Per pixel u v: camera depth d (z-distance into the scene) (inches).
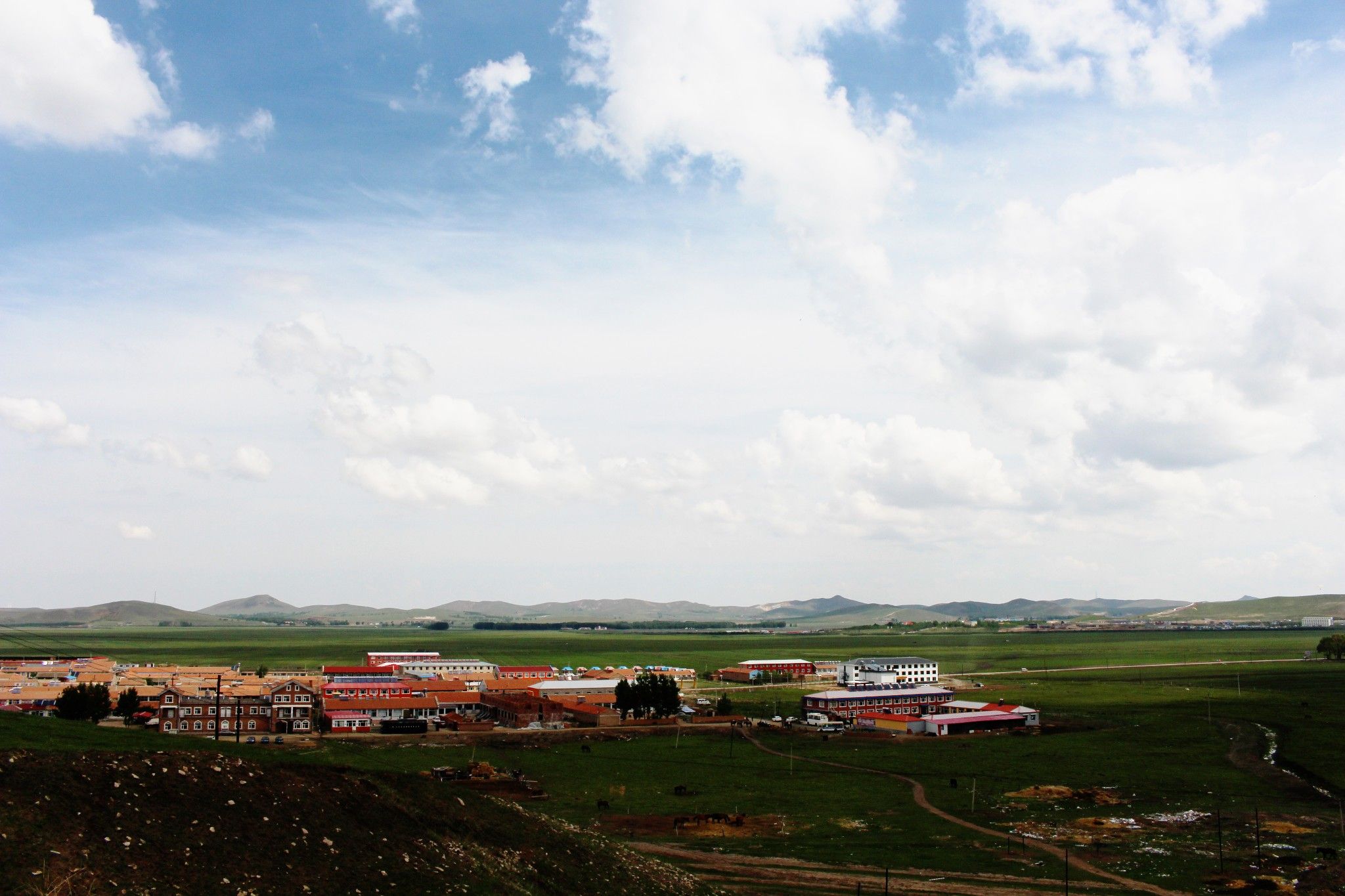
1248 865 4574.3
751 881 4259.4
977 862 4638.3
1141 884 4279.0
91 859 2359.7
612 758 7519.7
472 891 2967.5
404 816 3307.1
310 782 3233.3
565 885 3378.4
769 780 6707.7
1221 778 6742.1
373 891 2746.1
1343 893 4143.7
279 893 2556.6
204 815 2778.1
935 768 7175.2
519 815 3882.9
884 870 4483.3
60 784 2628.0
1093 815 5659.5
